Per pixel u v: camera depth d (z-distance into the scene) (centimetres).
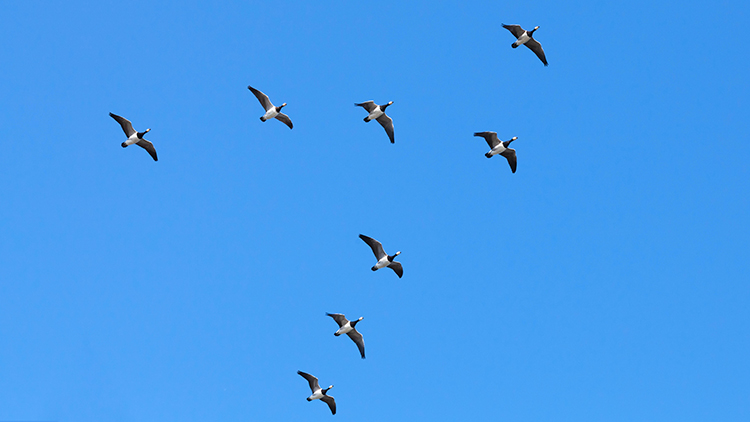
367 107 5084
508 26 4891
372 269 4859
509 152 4928
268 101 5053
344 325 4791
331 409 4800
